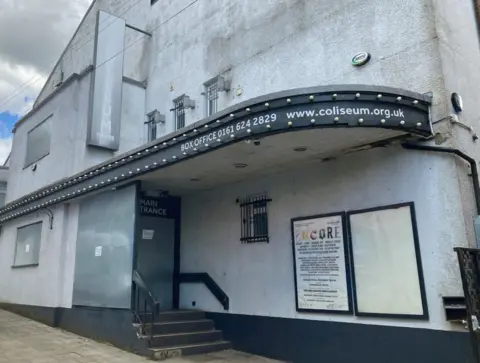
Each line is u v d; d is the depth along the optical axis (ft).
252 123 20.45
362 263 22.75
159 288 34.55
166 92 41.09
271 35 30.71
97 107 40.06
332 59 26.18
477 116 23.66
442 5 22.89
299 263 25.93
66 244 38.17
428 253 20.24
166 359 26.61
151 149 26.91
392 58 23.08
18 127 53.26
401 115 19.77
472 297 17.79
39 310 39.37
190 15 39.70
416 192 21.12
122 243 31.12
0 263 49.80
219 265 32.07
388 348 21.09
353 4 25.50
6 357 26.55
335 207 24.64
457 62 22.88
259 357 27.25
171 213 36.42
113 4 51.85
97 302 32.32
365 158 23.59
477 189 20.84
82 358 26.55
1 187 73.41
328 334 23.90
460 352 18.63
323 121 19.19
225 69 34.37
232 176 29.50
